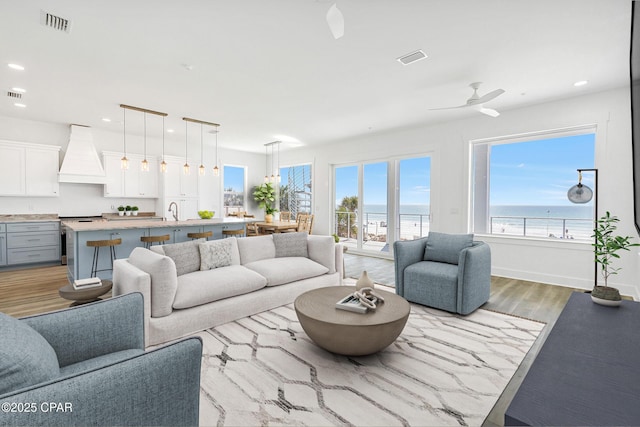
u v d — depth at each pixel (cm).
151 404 100
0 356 87
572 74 346
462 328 279
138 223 466
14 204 550
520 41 277
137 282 232
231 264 340
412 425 157
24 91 404
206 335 259
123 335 154
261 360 220
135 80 366
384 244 663
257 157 920
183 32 264
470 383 194
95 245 384
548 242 445
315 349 237
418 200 603
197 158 779
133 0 221
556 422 64
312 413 166
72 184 609
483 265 336
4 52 298
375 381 195
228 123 569
